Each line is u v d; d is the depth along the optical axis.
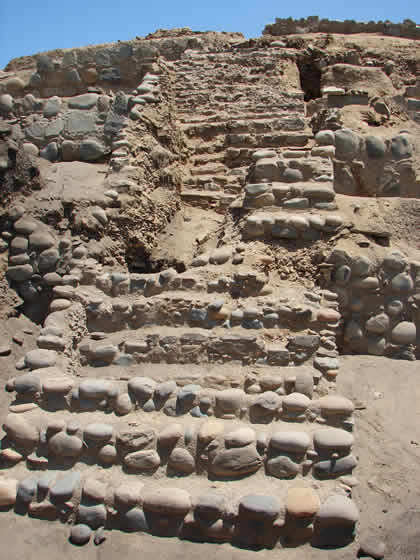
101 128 7.62
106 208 5.63
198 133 8.01
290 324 4.22
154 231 6.22
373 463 3.64
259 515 3.07
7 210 5.50
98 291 4.71
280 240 5.00
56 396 3.82
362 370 4.62
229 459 3.36
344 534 3.13
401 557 3.05
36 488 3.40
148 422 3.60
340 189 6.31
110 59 8.25
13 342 5.11
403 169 6.51
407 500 3.37
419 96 8.31
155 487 3.32
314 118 7.46
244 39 10.99
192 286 4.53
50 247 5.41
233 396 3.65
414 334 4.94
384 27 11.78
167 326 4.36
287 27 11.64
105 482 3.37
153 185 6.48
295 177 5.38
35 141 7.80
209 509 3.12
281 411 3.65
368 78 9.16
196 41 10.57
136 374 4.08
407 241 5.50
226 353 4.07
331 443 3.39
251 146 7.64
